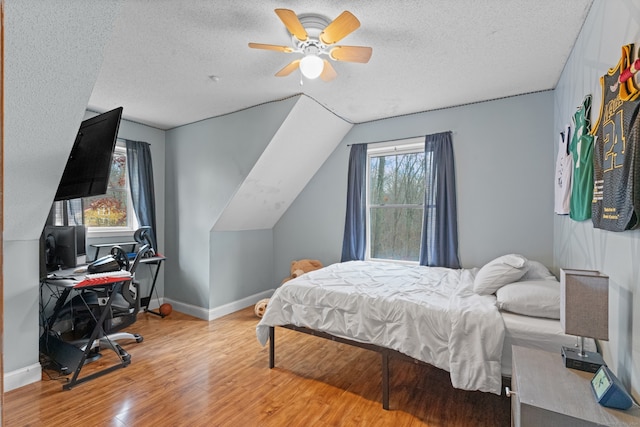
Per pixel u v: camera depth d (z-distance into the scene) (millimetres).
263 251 4625
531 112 3092
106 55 2342
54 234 2838
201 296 3900
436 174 3492
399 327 2076
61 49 1639
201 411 2051
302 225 4555
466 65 2525
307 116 3453
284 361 2770
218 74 2674
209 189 3842
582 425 1044
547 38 2121
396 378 2490
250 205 3977
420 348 1985
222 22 1964
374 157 4129
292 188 4324
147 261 3521
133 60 2420
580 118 1941
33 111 1800
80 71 1770
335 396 2234
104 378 2449
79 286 2371
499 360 1792
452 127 3480
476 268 3227
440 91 3066
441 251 3447
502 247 3217
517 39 2141
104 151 2301
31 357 2398
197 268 3943
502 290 2062
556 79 2770
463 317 1896
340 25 1745
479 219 3330
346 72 2658
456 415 2023
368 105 3445
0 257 596
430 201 3535
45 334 2900
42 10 1473
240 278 4242
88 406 2094
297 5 1824
